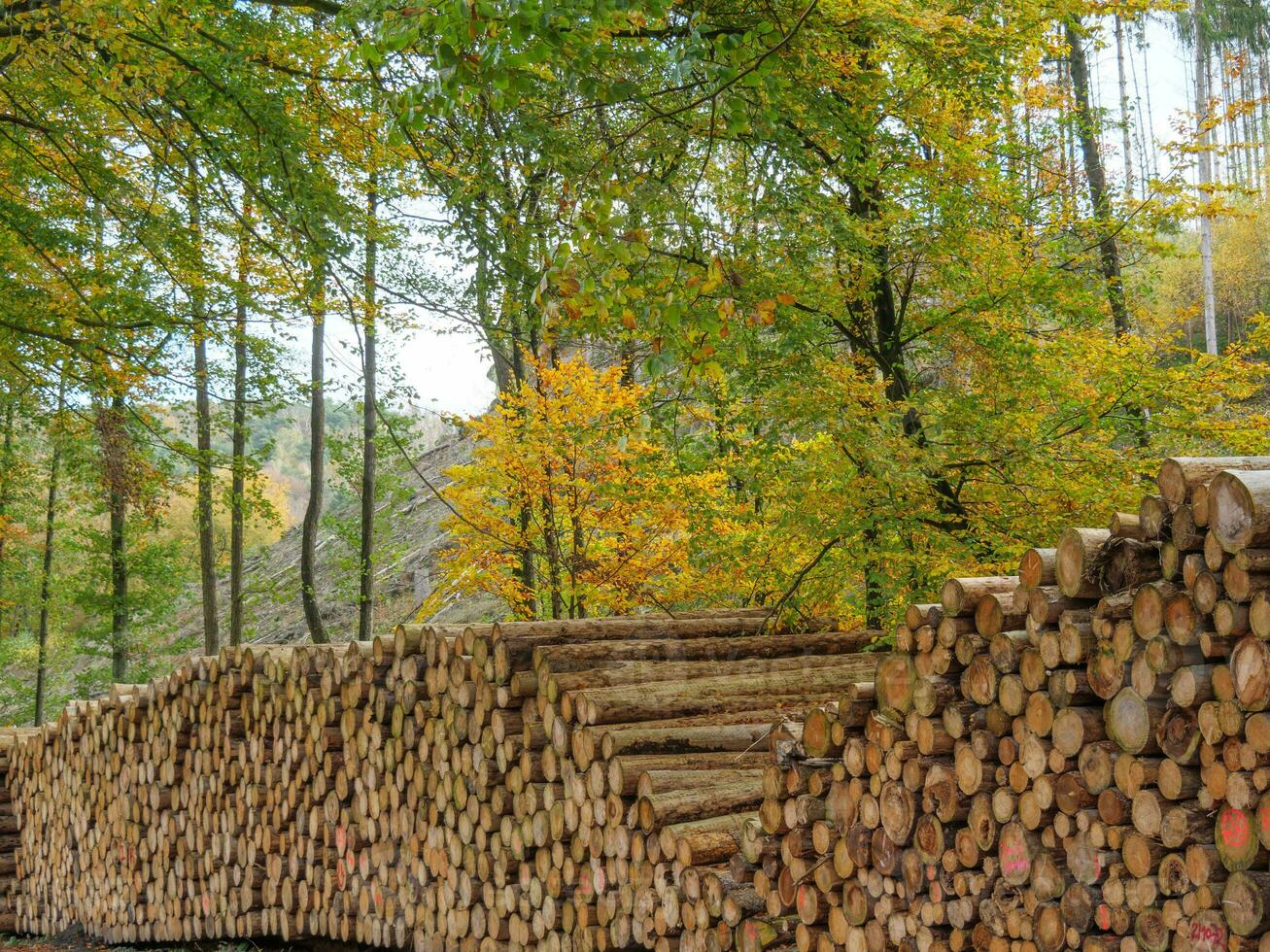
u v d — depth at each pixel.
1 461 17.83
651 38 7.25
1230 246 27.42
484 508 10.23
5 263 10.87
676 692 5.28
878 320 9.38
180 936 8.09
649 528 9.69
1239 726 2.76
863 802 3.86
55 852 10.06
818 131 8.24
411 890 6.04
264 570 28.78
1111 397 8.11
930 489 7.71
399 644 6.08
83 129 10.64
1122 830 3.06
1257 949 2.72
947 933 3.63
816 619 7.60
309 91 9.56
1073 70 12.91
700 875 4.35
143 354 11.47
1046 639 3.29
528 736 5.27
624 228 4.68
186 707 8.09
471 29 4.12
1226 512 2.78
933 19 7.77
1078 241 9.88
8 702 22.47
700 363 4.75
